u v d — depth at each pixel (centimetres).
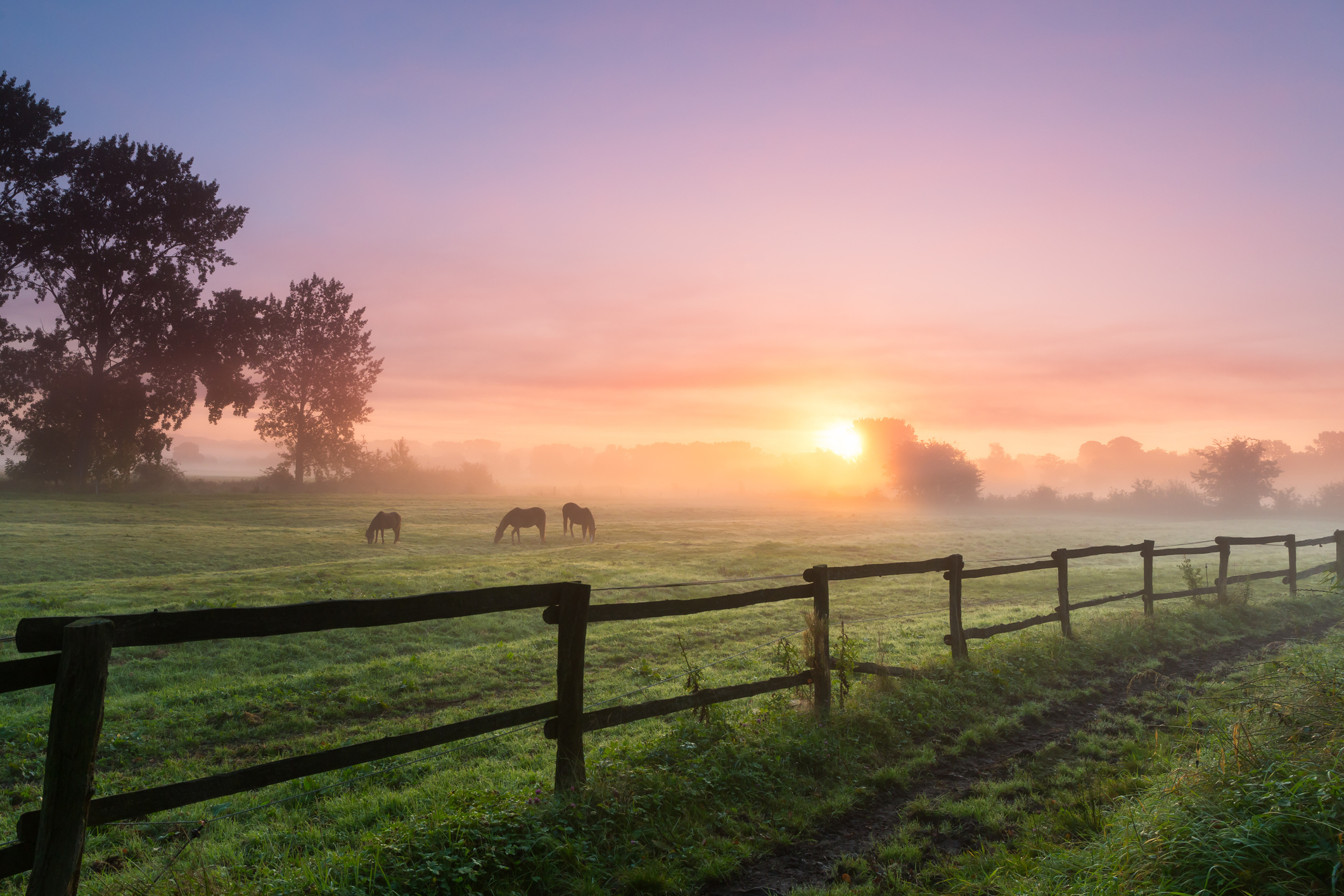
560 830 441
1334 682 562
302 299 7319
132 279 5103
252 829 525
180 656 1141
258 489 6919
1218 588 1348
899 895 400
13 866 309
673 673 1033
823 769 570
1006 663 870
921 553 3147
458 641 1306
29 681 314
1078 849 420
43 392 5031
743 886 414
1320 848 315
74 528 3119
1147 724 694
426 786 588
